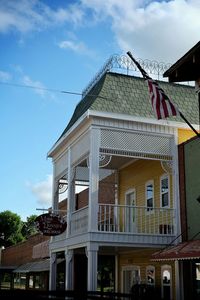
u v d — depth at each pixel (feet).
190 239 52.54
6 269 133.69
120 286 72.49
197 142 53.21
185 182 54.80
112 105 57.26
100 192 80.23
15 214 222.48
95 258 51.62
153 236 54.54
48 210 58.85
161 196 61.41
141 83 62.03
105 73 61.67
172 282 56.59
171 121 57.06
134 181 70.03
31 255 113.50
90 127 54.70
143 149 55.98
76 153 60.18
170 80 49.16
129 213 66.95
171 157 57.11
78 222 57.31
